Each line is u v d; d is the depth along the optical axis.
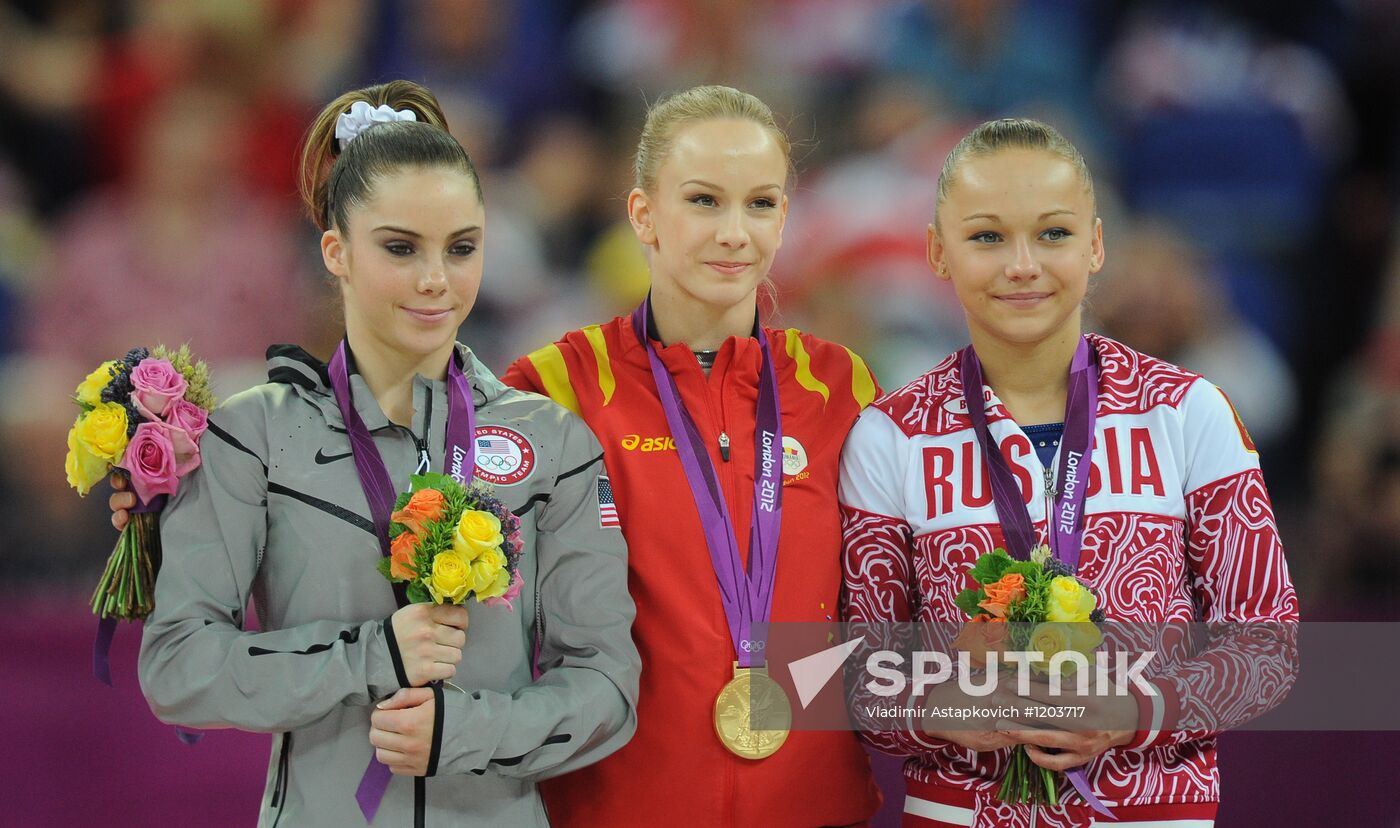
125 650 16.23
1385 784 15.82
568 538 11.27
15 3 30.81
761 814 11.67
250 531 10.66
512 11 30.62
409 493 10.30
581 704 10.73
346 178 10.80
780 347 12.86
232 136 29.11
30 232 28.47
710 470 12.13
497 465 11.03
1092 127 29.77
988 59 29.67
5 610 17.05
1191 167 29.58
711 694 11.73
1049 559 10.80
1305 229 29.39
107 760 16.02
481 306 27.16
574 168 29.17
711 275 11.95
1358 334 28.78
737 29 29.91
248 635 10.36
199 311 27.41
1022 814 11.30
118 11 29.97
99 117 29.33
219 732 16.06
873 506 12.14
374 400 10.92
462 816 10.62
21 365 26.88
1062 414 11.95
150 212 28.03
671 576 11.90
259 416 10.77
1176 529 11.57
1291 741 15.88
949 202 11.63
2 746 15.95
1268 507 11.63
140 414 10.55
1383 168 30.00
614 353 12.62
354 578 10.59
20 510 22.09
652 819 11.66
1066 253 11.39
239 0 29.62
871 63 29.70
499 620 10.87
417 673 10.11
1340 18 30.25
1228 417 11.70
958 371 12.19
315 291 26.84
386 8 30.42
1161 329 27.59
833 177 27.72
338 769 10.54
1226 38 30.12
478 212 10.87
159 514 10.84
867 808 12.35
